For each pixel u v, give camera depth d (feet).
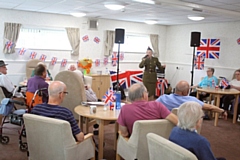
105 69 24.62
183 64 26.32
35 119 7.49
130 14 20.20
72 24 22.48
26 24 20.45
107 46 24.26
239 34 21.27
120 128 8.65
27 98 11.94
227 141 13.57
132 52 26.03
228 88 18.24
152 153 6.01
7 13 19.61
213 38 23.39
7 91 13.64
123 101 12.21
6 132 13.43
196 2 14.65
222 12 16.99
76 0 14.99
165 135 8.00
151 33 27.02
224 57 22.50
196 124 5.93
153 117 8.18
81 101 12.32
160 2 14.34
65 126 7.25
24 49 20.61
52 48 21.93
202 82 20.36
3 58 19.95
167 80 27.73
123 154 8.73
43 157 7.91
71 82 12.25
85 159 8.50
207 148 5.64
